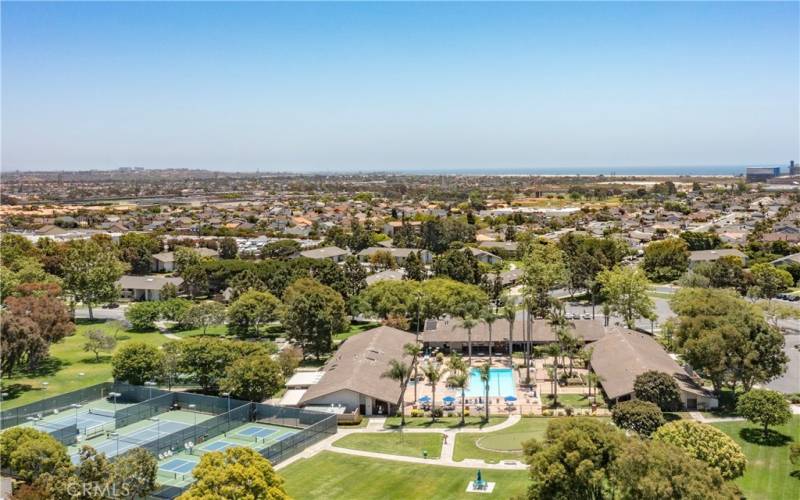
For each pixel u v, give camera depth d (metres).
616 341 111.44
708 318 93.69
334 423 86.50
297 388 104.62
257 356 98.38
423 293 143.38
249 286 156.38
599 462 53.62
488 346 127.12
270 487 52.09
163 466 74.88
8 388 106.19
